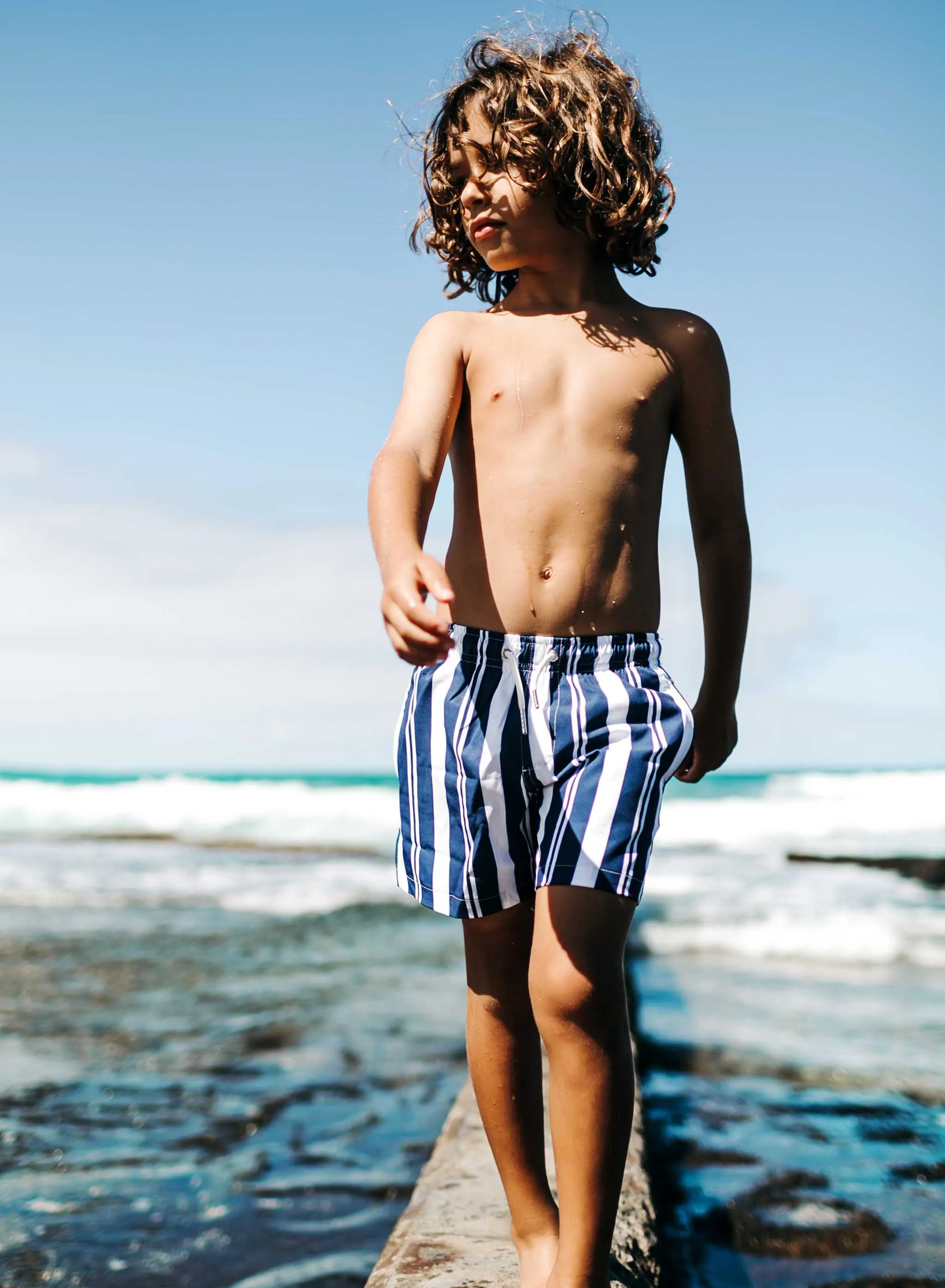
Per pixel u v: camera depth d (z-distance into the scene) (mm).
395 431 1555
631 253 1806
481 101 1729
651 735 1485
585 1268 1373
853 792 22328
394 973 5746
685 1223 2408
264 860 12742
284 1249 2467
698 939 6504
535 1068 1642
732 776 26672
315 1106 3498
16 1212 2666
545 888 1441
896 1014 4578
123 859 12938
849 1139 2988
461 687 1556
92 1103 3506
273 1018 4668
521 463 1581
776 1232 2365
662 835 16266
